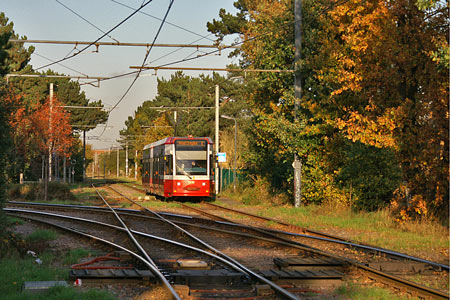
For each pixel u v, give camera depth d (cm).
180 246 3133
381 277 2244
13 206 6206
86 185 14812
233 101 16225
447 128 4219
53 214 5044
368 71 4809
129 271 2267
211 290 2050
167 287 1955
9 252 2752
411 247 3372
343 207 5572
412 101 4675
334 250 3189
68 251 3019
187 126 15238
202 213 5653
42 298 1869
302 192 6275
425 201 4328
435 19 4525
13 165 2997
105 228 4222
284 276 2214
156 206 6600
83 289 2061
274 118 6481
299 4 6103
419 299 1959
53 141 10056
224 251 3091
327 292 2084
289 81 6631
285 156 6781
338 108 5759
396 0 4541
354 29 4969
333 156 6041
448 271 2516
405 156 4588
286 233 3844
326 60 5784
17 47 13388
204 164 7281
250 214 5359
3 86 2920
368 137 4656
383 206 5484
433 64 4353
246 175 8875
